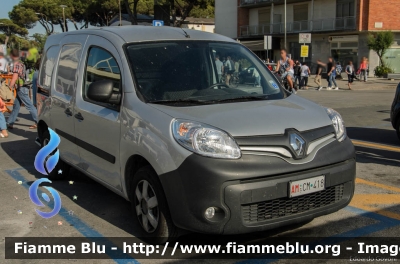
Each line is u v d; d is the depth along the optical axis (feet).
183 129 11.72
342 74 118.32
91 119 15.44
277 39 144.15
